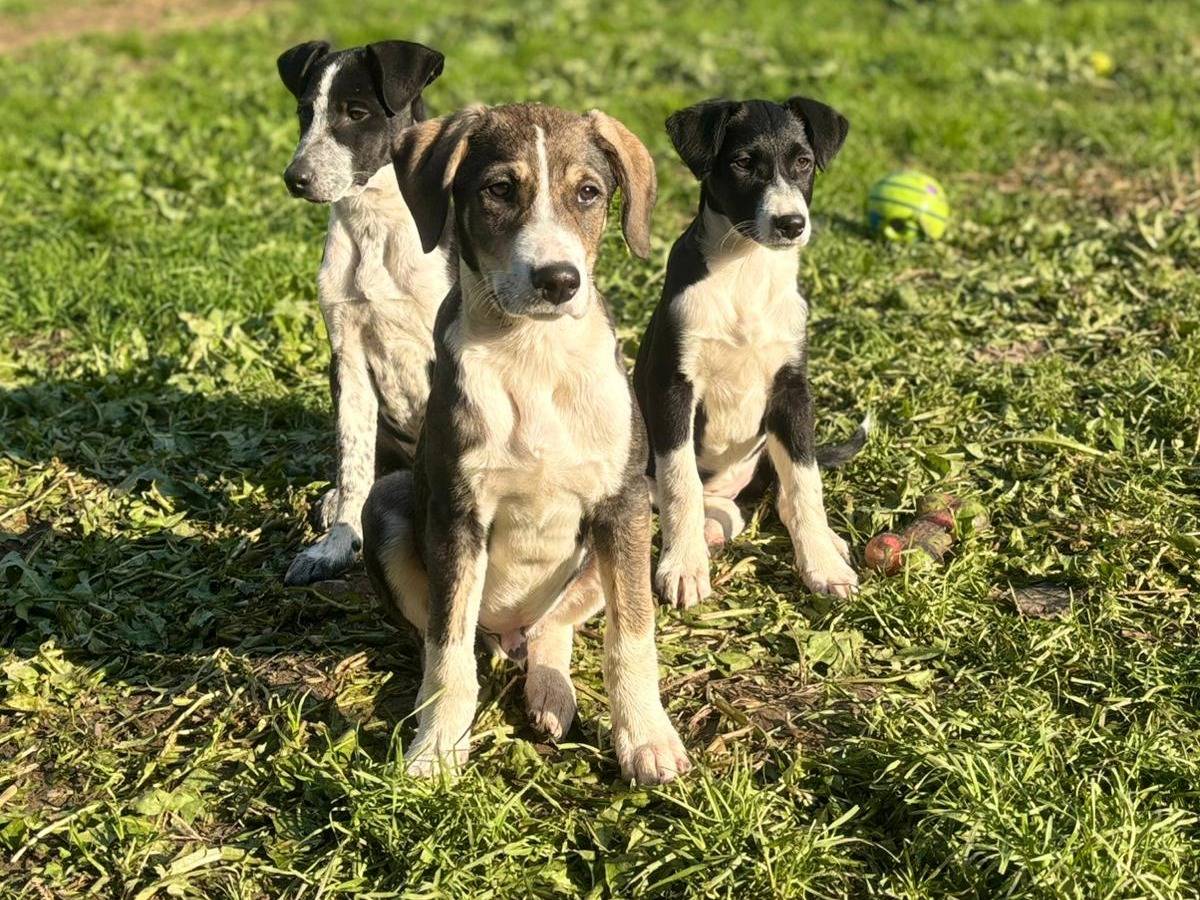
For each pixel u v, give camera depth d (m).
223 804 1.11
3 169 2.72
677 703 1.21
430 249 1.11
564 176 1.09
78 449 1.67
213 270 2.15
